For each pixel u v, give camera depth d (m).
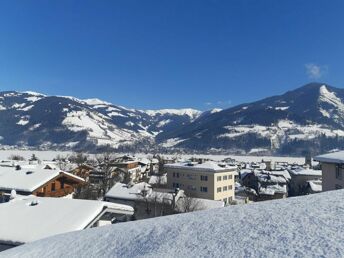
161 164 113.00
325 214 7.27
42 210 20.94
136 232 9.21
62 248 9.42
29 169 42.12
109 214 23.12
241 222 7.87
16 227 18.64
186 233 8.05
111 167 84.38
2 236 17.72
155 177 85.06
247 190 81.06
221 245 6.83
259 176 88.81
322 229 6.48
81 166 77.06
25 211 20.97
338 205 7.76
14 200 24.23
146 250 7.72
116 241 8.91
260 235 6.84
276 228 6.99
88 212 20.52
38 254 9.35
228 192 71.88
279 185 84.44
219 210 9.63
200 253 6.72
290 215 7.60
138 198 44.72
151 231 8.96
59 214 20.27
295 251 5.82
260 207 8.96
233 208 9.53
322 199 8.58
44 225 18.83
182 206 43.62
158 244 7.85
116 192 47.34
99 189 63.03
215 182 68.38
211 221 8.49
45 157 169.12
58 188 41.25
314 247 5.81
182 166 71.88
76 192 51.84
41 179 38.12
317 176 96.88
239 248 6.48
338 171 34.69
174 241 7.74
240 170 116.75
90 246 9.05
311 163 156.38
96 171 77.56
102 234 9.88
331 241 5.90
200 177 69.38
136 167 105.75
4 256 9.88
